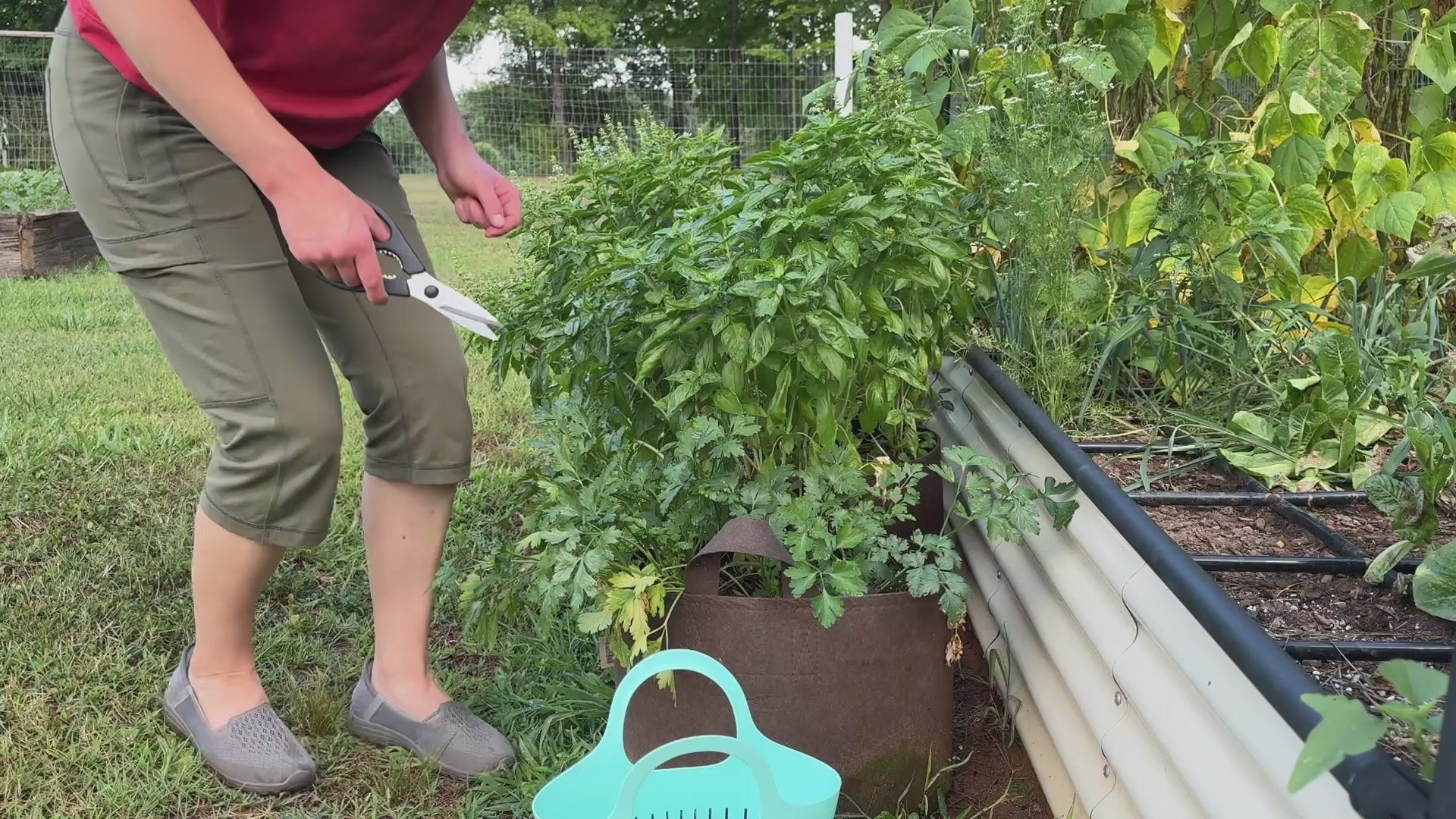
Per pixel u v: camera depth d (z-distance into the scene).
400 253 1.54
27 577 2.50
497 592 1.79
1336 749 0.73
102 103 1.58
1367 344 2.09
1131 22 2.50
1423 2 2.58
